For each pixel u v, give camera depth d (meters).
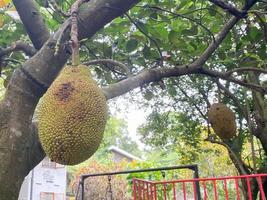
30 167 2.00
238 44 3.68
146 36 3.36
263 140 4.73
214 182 3.46
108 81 3.84
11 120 1.93
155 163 10.85
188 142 6.41
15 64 3.69
